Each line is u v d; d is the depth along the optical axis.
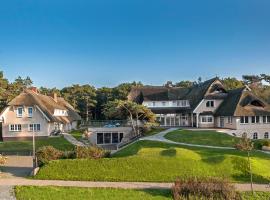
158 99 91.69
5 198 31.23
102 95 145.50
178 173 38.91
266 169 39.69
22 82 158.38
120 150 54.41
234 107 75.88
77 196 31.72
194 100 88.25
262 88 113.69
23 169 46.38
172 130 71.44
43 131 78.12
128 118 80.50
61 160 41.34
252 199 31.69
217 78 85.50
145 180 38.22
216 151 45.75
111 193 32.75
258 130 75.94
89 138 76.69
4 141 77.06
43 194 32.19
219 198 31.58
